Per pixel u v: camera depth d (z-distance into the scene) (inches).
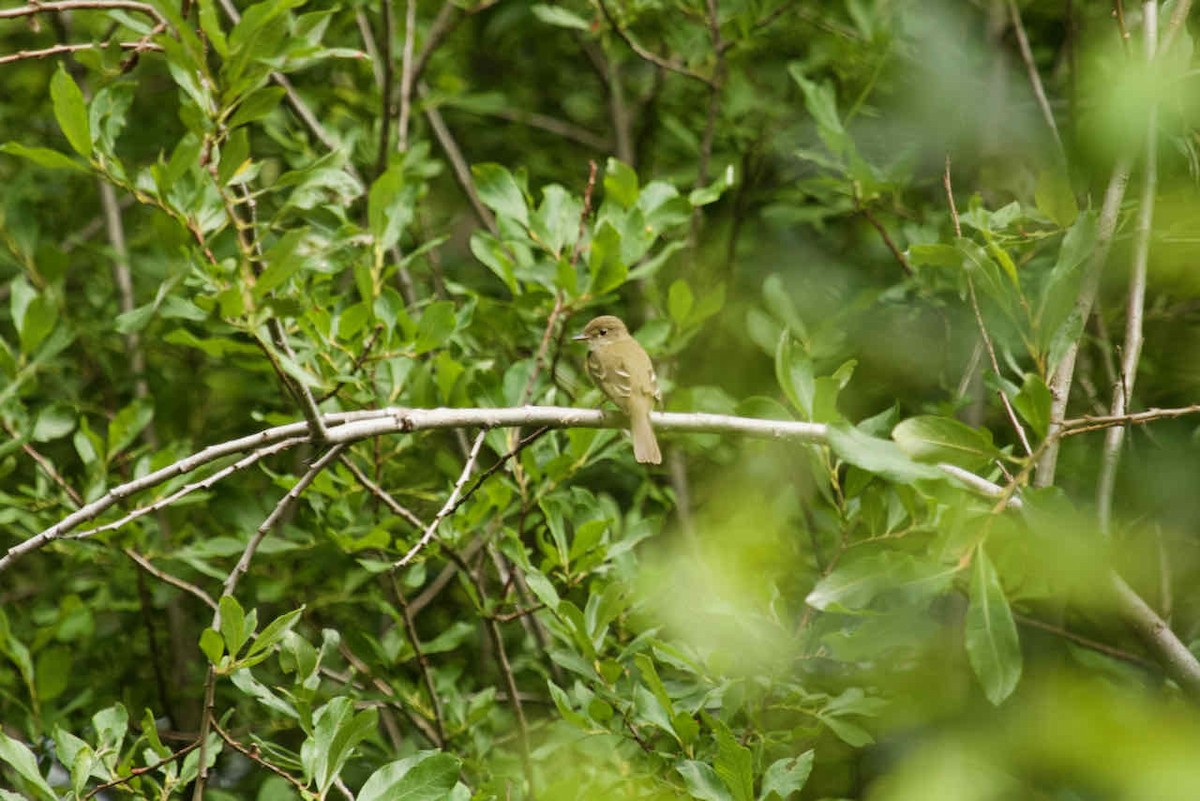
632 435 395.5
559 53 713.0
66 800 285.0
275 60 281.0
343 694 423.2
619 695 355.9
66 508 440.8
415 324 378.0
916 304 505.0
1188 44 287.1
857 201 474.0
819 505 450.3
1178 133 303.3
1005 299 286.5
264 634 281.0
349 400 394.0
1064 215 373.1
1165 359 444.8
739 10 588.1
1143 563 233.5
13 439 429.7
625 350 415.8
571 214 425.1
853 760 374.6
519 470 410.9
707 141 565.0
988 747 126.3
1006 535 316.8
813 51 610.5
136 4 315.3
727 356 578.6
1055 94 537.6
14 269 599.2
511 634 543.8
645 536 406.9
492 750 437.4
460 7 573.9
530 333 485.1
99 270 612.7
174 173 287.7
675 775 339.6
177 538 480.4
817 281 566.3
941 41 525.0
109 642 542.6
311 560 472.1
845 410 499.8
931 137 502.3
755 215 621.3
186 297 366.9
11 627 515.2
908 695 225.8
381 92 570.6
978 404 464.1
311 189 298.0
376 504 442.0
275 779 404.8
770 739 355.3
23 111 651.5
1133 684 372.5
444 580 526.6
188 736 476.1
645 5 541.0
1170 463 331.9
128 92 313.3
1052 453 302.7
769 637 358.0
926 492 241.4
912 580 236.1
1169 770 110.5
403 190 412.2
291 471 549.0
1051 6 533.6
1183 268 232.1
